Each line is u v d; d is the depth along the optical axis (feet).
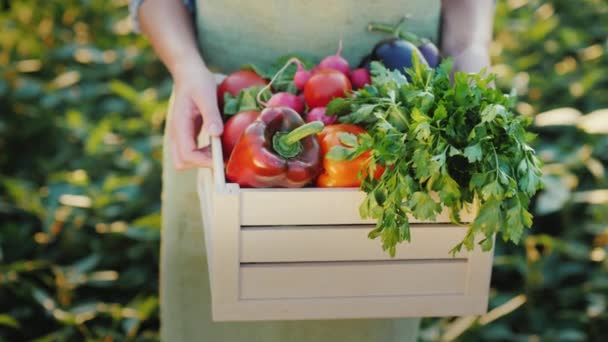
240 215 4.90
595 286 9.40
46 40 13.58
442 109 4.73
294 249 5.02
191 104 5.71
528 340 8.91
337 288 5.16
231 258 4.95
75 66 13.04
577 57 13.26
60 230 10.27
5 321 8.45
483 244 4.86
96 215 10.27
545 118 10.28
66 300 9.32
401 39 5.95
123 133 11.68
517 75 11.93
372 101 5.23
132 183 10.44
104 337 8.80
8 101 11.97
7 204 10.27
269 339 6.54
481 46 6.26
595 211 10.09
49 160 11.72
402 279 5.20
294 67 6.02
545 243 9.55
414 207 4.79
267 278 5.06
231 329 6.57
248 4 6.07
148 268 9.96
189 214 6.30
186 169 5.99
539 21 13.58
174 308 6.61
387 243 4.87
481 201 4.91
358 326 6.43
